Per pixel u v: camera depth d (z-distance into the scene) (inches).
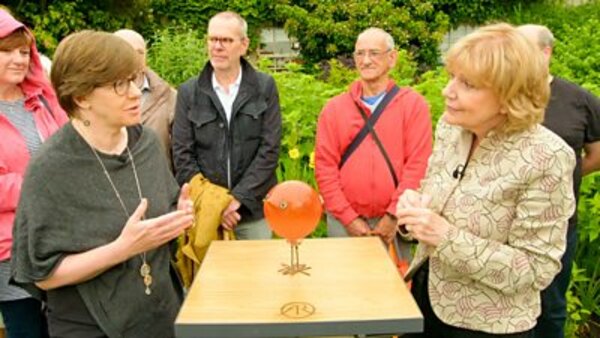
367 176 138.6
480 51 72.2
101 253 74.6
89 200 78.3
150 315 82.7
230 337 65.3
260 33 487.5
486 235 76.3
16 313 108.0
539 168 72.9
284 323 65.0
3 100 111.7
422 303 85.5
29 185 76.1
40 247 75.6
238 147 138.7
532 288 76.5
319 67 378.3
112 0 425.4
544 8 529.0
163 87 150.9
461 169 80.4
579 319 157.1
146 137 87.5
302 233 75.4
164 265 85.1
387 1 455.5
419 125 138.9
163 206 85.3
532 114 73.2
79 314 79.5
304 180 169.8
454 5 508.1
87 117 78.8
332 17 452.4
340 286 73.2
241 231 140.5
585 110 123.8
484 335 78.8
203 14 482.9
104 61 75.0
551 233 73.7
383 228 137.4
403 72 239.0
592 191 156.2
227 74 140.9
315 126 173.5
